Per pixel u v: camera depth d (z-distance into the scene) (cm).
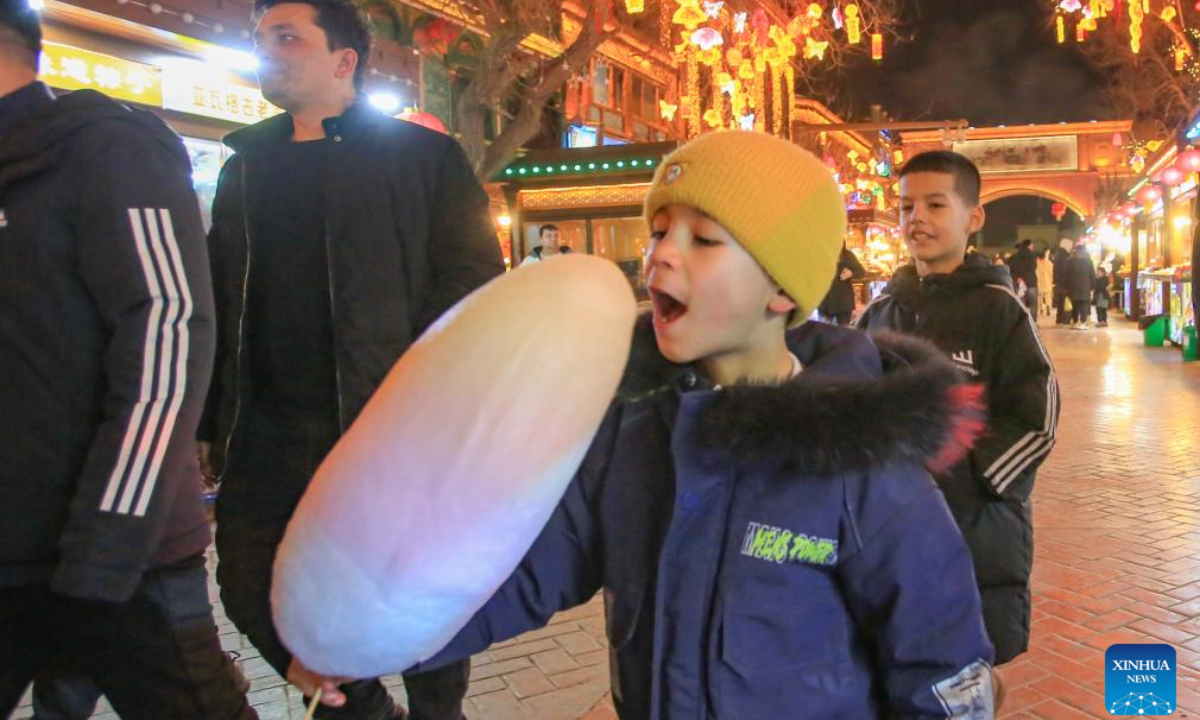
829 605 134
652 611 135
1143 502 588
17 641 195
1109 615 400
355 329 236
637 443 141
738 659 129
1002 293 248
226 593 238
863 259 2470
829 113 3253
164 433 181
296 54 240
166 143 197
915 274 275
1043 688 336
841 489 130
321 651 111
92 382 186
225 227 248
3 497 182
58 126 182
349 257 238
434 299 248
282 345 243
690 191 125
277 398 245
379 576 104
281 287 243
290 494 239
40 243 182
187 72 654
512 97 1451
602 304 110
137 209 184
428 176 252
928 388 126
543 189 1085
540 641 389
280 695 343
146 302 182
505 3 959
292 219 244
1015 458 231
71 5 559
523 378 104
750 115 1978
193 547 203
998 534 233
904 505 130
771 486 131
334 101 249
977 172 270
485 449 103
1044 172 5369
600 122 1769
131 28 603
